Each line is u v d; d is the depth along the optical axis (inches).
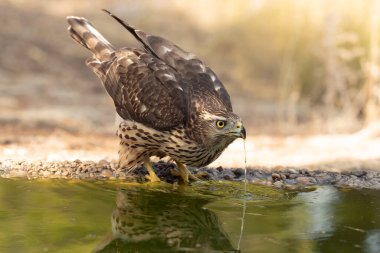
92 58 459.5
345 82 848.9
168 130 406.6
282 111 867.4
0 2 1093.8
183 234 314.8
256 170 456.8
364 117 783.7
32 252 283.6
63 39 1007.0
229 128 395.9
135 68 427.5
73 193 383.9
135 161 428.5
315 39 956.6
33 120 681.0
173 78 418.3
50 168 434.6
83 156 493.0
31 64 916.0
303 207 364.8
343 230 319.6
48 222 325.7
